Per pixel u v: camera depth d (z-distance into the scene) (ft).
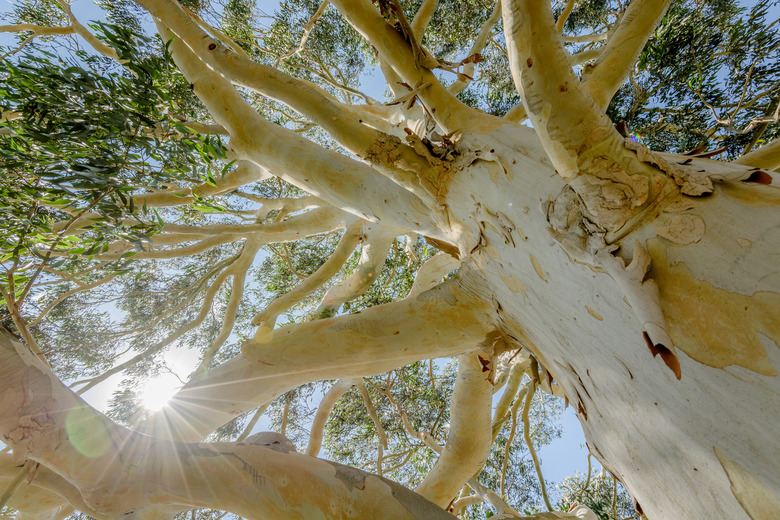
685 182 4.86
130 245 11.27
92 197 8.13
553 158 5.00
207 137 8.63
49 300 15.70
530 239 6.00
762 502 3.47
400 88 12.27
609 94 7.68
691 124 16.60
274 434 6.32
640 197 4.82
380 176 8.45
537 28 4.39
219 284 13.67
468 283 8.05
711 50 16.07
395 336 8.40
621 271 4.69
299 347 8.61
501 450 22.97
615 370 4.91
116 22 16.07
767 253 4.09
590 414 5.64
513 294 6.73
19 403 5.20
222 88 8.79
